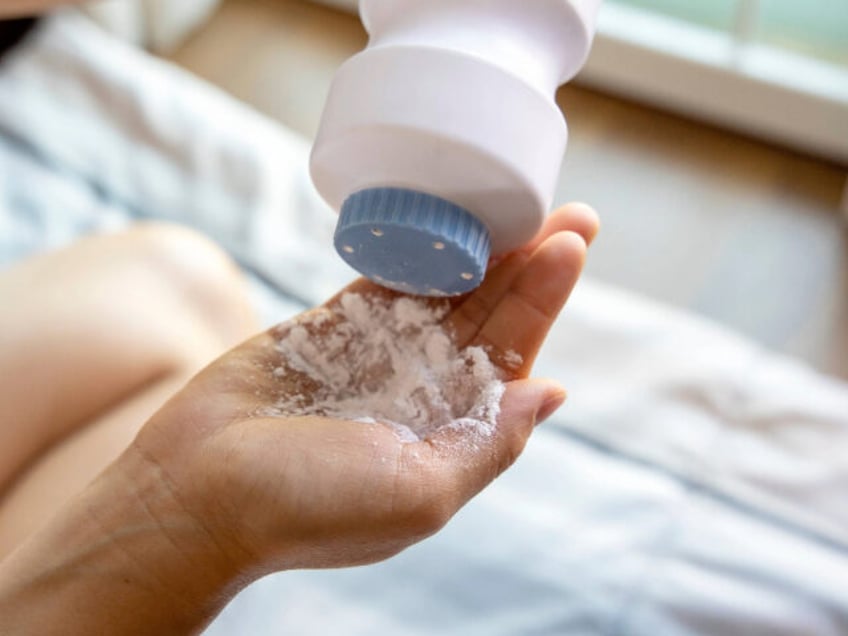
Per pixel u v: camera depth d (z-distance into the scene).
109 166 0.56
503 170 0.23
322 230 0.55
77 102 0.58
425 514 0.24
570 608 0.41
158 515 0.25
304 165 0.57
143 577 0.25
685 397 0.49
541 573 0.42
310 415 0.27
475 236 0.25
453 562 0.42
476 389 0.28
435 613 0.41
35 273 0.39
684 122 0.65
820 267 0.59
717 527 0.44
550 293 0.29
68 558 0.25
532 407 0.27
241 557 0.25
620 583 0.42
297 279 0.53
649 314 0.52
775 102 0.61
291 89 0.68
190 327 0.40
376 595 0.42
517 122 0.23
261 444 0.25
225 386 0.28
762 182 0.62
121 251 0.40
